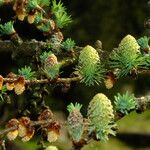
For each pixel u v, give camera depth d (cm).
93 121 31
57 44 46
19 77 37
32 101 45
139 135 145
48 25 46
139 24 131
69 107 31
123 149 138
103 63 40
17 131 34
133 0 131
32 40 47
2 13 103
